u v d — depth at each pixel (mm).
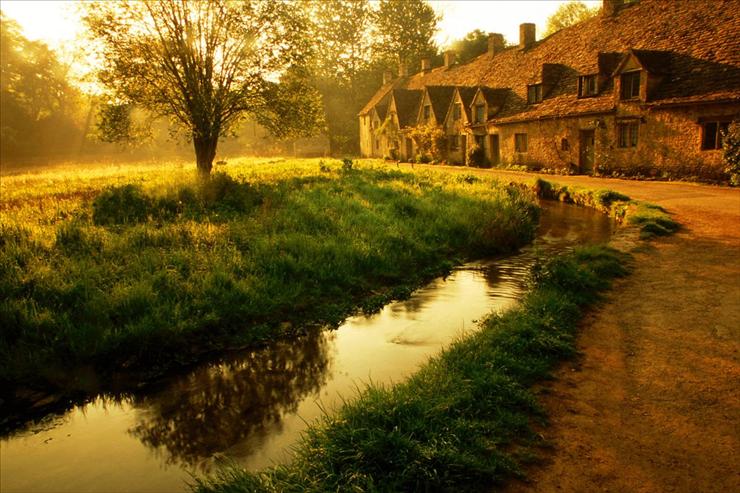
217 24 18047
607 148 23016
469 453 3406
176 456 4238
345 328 6984
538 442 3639
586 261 8461
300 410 4820
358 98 62031
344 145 60000
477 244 11297
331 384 5277
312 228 10859
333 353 6113
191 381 5617
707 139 18891
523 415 3939
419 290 8609
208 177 14852
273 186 16266
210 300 7082
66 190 16984
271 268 8367
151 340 6113
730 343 5168
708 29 21000
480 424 3738
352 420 3803
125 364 5863
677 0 24219
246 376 5652
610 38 26438
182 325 6355
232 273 7922
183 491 3762
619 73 21891
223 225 10344
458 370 4598
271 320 7137
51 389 5395
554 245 11352
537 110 27688
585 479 3232
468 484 3213
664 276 7609
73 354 5820
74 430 4738
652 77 20750
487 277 9141
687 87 19625
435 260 10266
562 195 18141
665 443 3574
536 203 15430
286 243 9477
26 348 5820
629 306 6434
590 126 23859
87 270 7484
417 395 4051
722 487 3102
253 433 4492
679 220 11883
